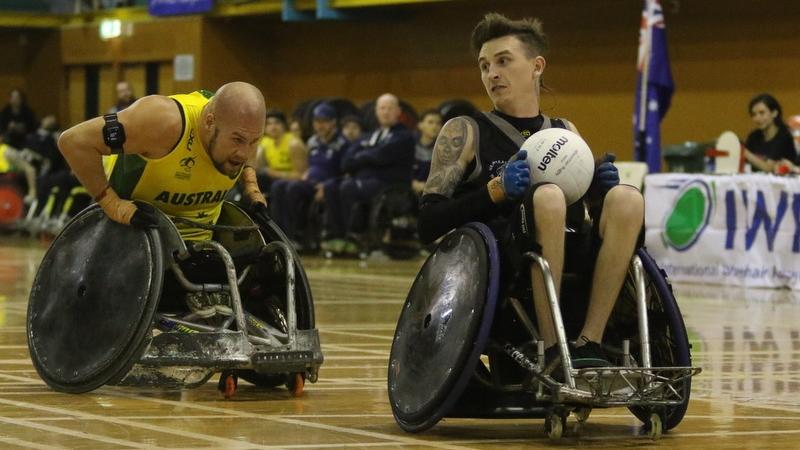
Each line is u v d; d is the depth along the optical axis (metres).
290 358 6.34
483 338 5.14
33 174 25.27
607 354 5.57
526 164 5.36
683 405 5.36
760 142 15.67
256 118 6.48
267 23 28.80
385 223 19.22
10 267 17.02
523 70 5.77
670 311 5.34
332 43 27.52
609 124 22.22
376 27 26.50
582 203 5.54
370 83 26.69
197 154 6.54
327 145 20.20
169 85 29.70
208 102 6.57
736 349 8.95
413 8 25.56
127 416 5.72
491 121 5.77
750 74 20.14
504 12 23.88
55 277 6.61
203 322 6.64
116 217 6.41
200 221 6.81
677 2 21.00
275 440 5.11
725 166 15.70
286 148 20.80
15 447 4.79
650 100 16.89
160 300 6.81
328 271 17.19
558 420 5.26
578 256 5.46
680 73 21.06
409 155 19.31
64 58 32.16
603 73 22.28
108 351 6.28
